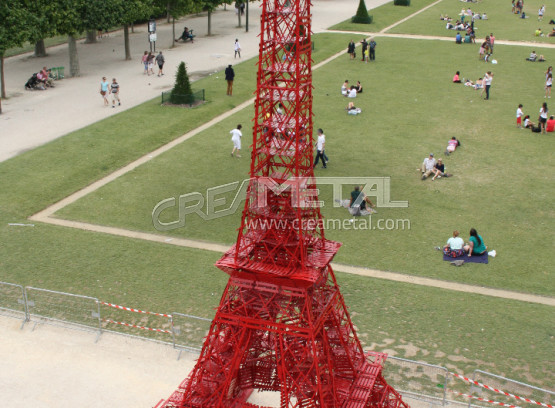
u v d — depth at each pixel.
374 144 43.44
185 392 19.48
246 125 46.72
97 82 57.34
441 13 93.75
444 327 24.12
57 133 44.38
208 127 46.31
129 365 22.73
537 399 20.50
